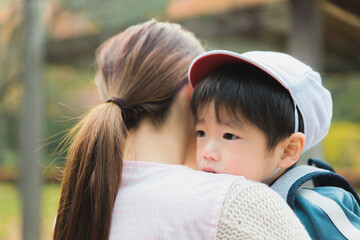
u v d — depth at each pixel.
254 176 1.20
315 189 1.26
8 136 12.44
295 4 3.42
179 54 1.22
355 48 5.22
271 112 1.16
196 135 1.29
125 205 1.00
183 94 1.22
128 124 1.14
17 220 7.94
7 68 5.27
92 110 1.14
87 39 5.16
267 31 4.44
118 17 5.02
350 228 1.13
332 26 4.35
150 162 1.05
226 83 1.19
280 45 5.29
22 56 4.81
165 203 0.94
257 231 0.89
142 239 0.93
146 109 1.14
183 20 4.79
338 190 1.23
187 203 0.92
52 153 1.30
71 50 5.24
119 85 1.18
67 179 1.10
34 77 4.79
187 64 1.22
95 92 11.28
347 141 10.81
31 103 4.79
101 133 1.06
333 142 10.84
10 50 5.24
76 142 1.10
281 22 4.35
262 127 1.17
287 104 1.19
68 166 1.11
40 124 4.85
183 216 0.91
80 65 5.79
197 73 1.25
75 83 11.33
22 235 4.82
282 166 1.24
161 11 4.86
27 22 4.77
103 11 5.05
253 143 1.18
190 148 1.31
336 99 12.22
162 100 1.16
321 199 1.18
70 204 1.09
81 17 5.19
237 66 1.23
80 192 1.05
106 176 1.03
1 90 5.39
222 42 5.96
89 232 1.03
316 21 3.42
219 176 0.97
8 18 5.23
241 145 1.18
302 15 3.39
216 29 4.64
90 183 1.04
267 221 0.90
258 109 1.16
